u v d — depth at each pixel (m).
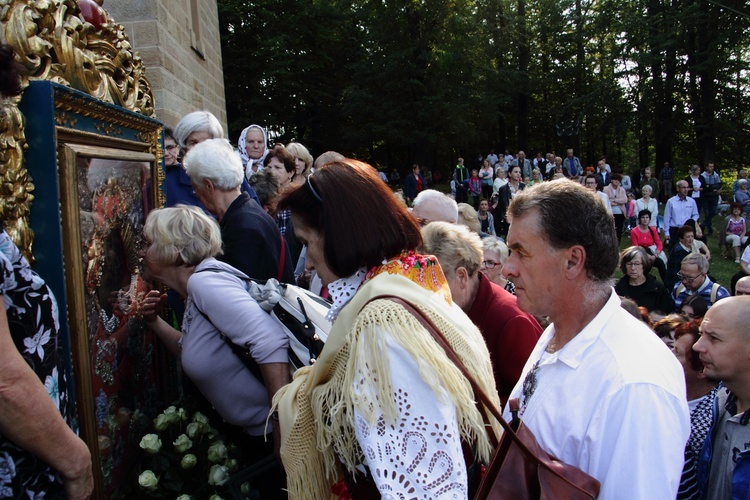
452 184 22.20
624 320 1.34
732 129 24.30
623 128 27.33
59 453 1.26
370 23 27.52
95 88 1.96
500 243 3.46
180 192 3.56
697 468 2.31
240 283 2.19
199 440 2.25
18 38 1.52
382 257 1.35
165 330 2.47
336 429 1.26
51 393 1.34
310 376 1.38
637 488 1.17
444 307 1.34
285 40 24.91
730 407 2.11
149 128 2.43
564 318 1.38
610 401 1.24
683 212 12.00
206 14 7.06
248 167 5.05
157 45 4.43
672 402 1.21
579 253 1.32
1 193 1.41
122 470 2.06
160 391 2.57
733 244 11.30
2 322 1.17
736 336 1.98
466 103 26.86
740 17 23.39
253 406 2.19
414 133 26.19
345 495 1.39
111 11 4.41
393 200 1.41
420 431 1.16
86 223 1.82
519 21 29.47
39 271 1.59
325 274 1.43
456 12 26.91
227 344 2.13
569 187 1.35
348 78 29.19
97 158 1.93
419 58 26.19
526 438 1.29
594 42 31.52
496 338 2.32
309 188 1.39
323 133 29.48
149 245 2.27
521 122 31.97
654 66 25.62
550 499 1.18
